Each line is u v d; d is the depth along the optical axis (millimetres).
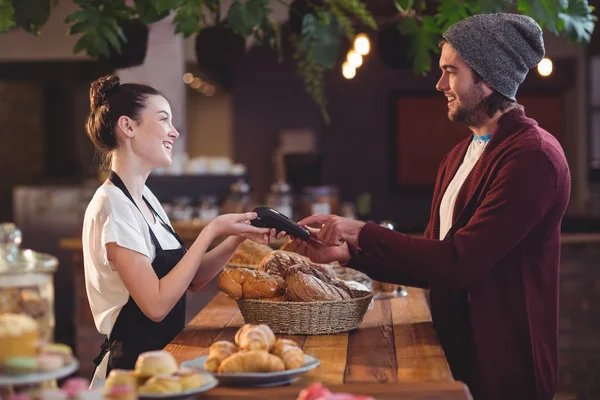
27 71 8734
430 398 1787
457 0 3359
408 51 3732
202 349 2285
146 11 3104
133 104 2580
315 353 2217
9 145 10641
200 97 14977
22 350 1503
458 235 2488
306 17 3371
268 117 11008
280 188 7066
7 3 3018
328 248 2750
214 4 3502
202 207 6492
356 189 10961
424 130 10859
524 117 2625
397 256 2520
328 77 10906
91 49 3133
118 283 2516
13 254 1773
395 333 2500
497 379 2523
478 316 2537
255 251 3205
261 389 1823
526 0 3227
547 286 2551
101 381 1933
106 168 2721
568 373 5617
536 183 2467
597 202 10086
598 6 5336
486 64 2613
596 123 10281
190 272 2465
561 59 10281
